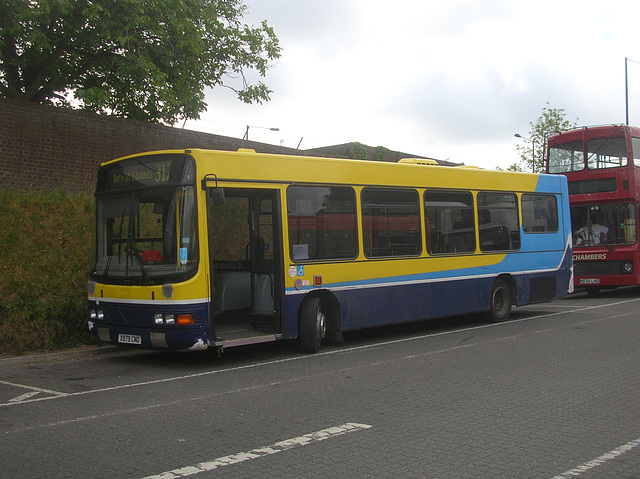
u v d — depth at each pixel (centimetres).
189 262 923
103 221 1020
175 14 1742
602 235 2014
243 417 674
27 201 1422
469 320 1477
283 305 1020
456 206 1326
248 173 993
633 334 1237
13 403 750
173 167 951
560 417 667
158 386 836
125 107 1969
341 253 1111
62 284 1195
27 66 1827
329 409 705
